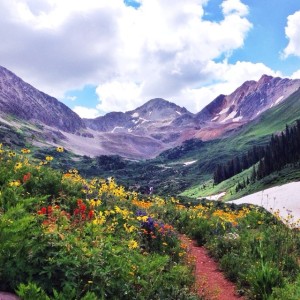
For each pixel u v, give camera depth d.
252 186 131.38
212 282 10.47
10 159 13.25
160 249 10.99
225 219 18.06
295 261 11.65
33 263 5.90
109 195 14.14
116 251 7.54
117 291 6.55
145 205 18.38
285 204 66.44
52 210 8.62
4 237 5.97
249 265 11.02
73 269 6.12
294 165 126.88
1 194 8.95
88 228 8.11
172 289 8.07
